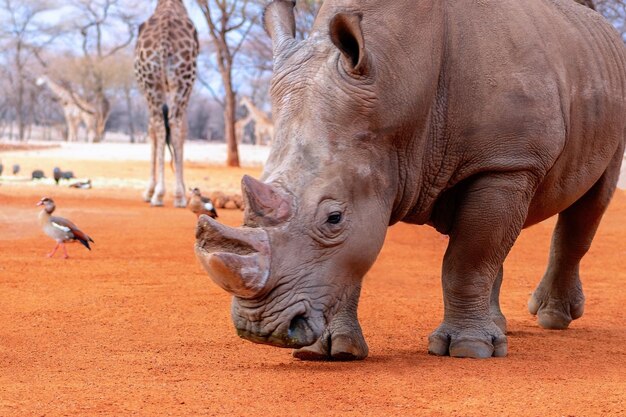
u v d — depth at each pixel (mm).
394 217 6633
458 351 7121
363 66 5941
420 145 6562
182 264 12836
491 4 7293
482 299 7238
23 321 8555
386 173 6188
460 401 5457
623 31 24438
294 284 5559
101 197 23641
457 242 7195
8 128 99438
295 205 5648
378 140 6129
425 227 18438
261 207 5551
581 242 9102
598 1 24375
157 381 6039
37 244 14500
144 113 105375
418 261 14359
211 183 31031
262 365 6730
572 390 5785
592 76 8062
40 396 5520
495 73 6992
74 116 72312
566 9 8570
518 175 7023
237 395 5605
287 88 6102
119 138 99312
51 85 72250
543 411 5207
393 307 9945
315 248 5664
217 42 42094
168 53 21922
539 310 9320
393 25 6414
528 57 7176
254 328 5574
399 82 6266
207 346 7547
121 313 9109
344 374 6320
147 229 16766
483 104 6941
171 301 9867
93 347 7430
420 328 8664
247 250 5367
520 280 12984
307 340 5605
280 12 6586
